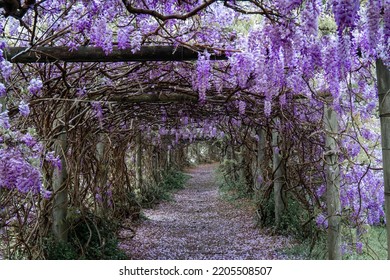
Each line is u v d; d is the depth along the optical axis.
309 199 5.19
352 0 1.42
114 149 6.73
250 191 9.07
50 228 3.84
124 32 2.33
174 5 2.62
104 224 4.85
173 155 14.95
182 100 3.84
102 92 3.55
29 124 3.39
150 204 9.12
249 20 2.56
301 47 2.15
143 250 5.45
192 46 2.46
